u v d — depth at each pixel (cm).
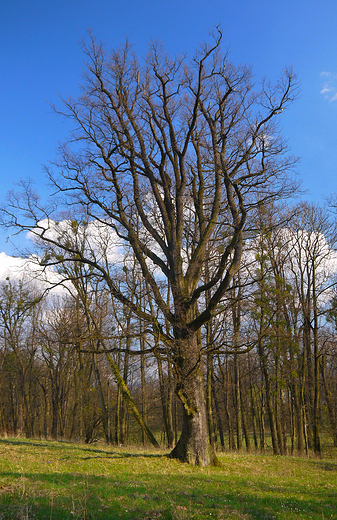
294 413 3672
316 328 2833
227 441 4881
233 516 756
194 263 1734
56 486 890
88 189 1747
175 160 1836
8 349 3919
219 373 3484
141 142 1792
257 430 5588
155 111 1786
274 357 2608
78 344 1714
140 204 1825
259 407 3906
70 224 2673
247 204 1678
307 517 797
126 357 3036
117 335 1630
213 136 1811
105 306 2212
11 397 4250
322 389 3284
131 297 1658
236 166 1719
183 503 828
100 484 973
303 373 2870
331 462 2031
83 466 1277
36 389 4150
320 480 1445
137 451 1981
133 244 1764
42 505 712
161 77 1722
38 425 4409
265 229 1867
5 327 3691
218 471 1442
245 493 1018
